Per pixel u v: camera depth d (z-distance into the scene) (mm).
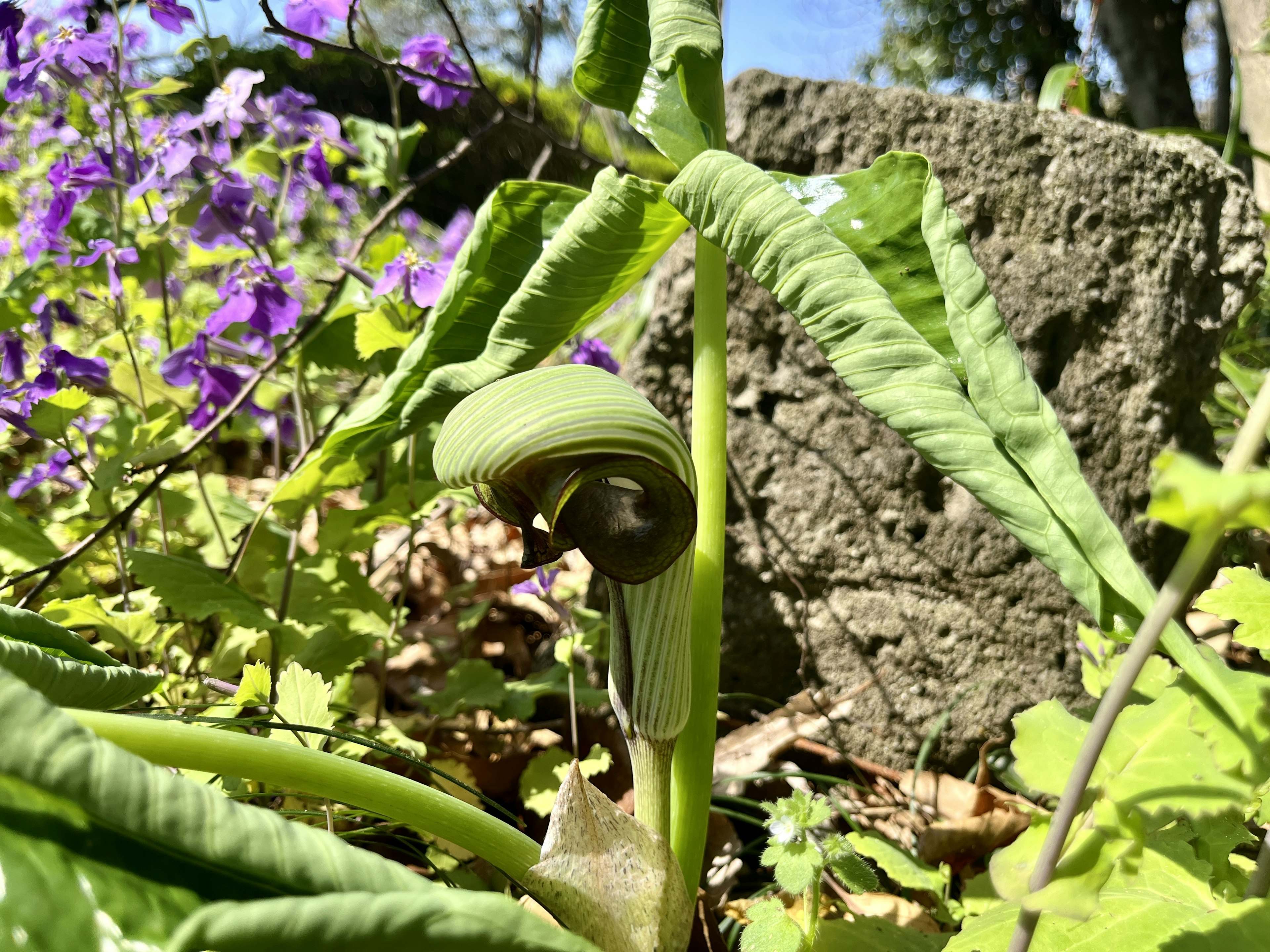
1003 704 395
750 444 436
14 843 133
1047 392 396
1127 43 1557
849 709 416
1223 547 423
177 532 476
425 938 126
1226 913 193
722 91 281
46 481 491
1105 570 203
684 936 214
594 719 416
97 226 481
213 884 140
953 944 208
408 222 607
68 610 323
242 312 394
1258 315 722
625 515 196
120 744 166
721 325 265
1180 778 168
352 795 188
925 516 407
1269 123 667
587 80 308
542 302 289
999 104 400
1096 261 387
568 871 202
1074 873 162
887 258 260
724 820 352
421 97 458
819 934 249
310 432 485
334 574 387
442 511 498
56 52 401
